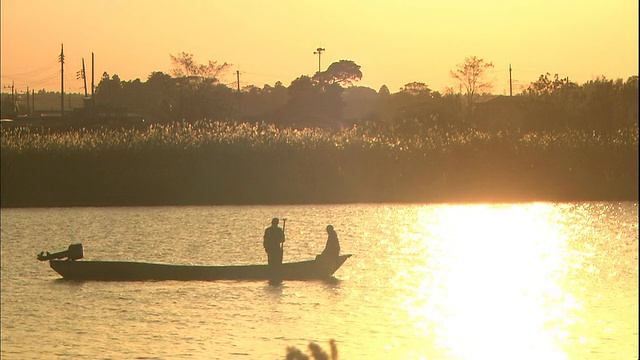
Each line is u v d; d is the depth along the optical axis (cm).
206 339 10662
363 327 11294
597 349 10094
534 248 19050
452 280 14850
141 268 14750
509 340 10525
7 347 10306
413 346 10375
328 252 14538
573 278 14962
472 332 10931
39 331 11144
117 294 13575
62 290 14000
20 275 15725
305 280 14512
